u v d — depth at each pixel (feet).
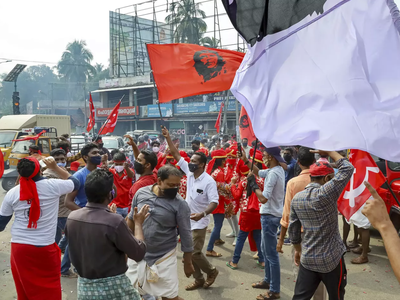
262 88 8.81
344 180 9.44
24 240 11.00
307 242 9.97
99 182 8.34
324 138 7.70
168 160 20.85
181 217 10.84
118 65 159.94
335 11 8.21
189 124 128.67
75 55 200.64
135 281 10.64
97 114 151.12
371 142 7.37
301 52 8.50
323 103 8.02
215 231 18.47
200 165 14.43
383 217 5.15
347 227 19.52
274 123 8.46
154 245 10.68
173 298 10.91
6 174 37.65
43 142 42.24
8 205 11.15
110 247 8.14
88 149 14.69
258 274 16.34
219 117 60.90
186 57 14.76
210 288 14.96
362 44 7.90
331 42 8.21
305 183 11.85
